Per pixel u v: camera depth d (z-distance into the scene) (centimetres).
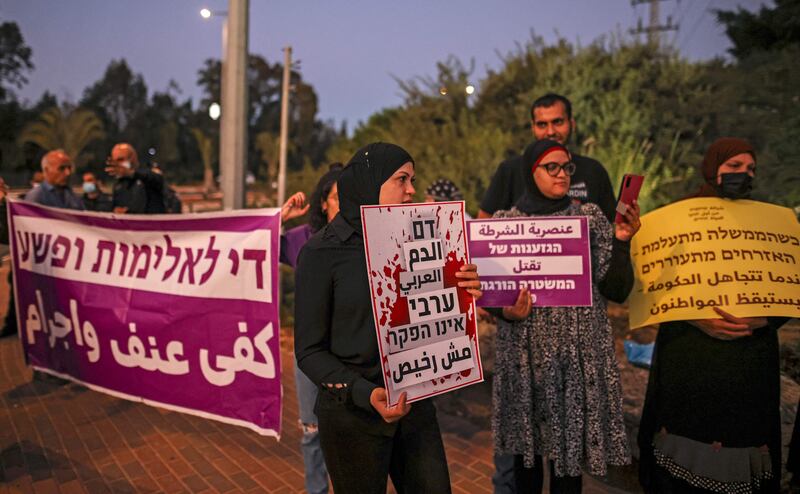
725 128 922
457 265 184
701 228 237
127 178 516
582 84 949
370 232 165
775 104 961
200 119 7644
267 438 368
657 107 941
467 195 862
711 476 222
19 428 381
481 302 231
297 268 180
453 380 181
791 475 271
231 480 316
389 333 168
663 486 237
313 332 175
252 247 293
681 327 232
